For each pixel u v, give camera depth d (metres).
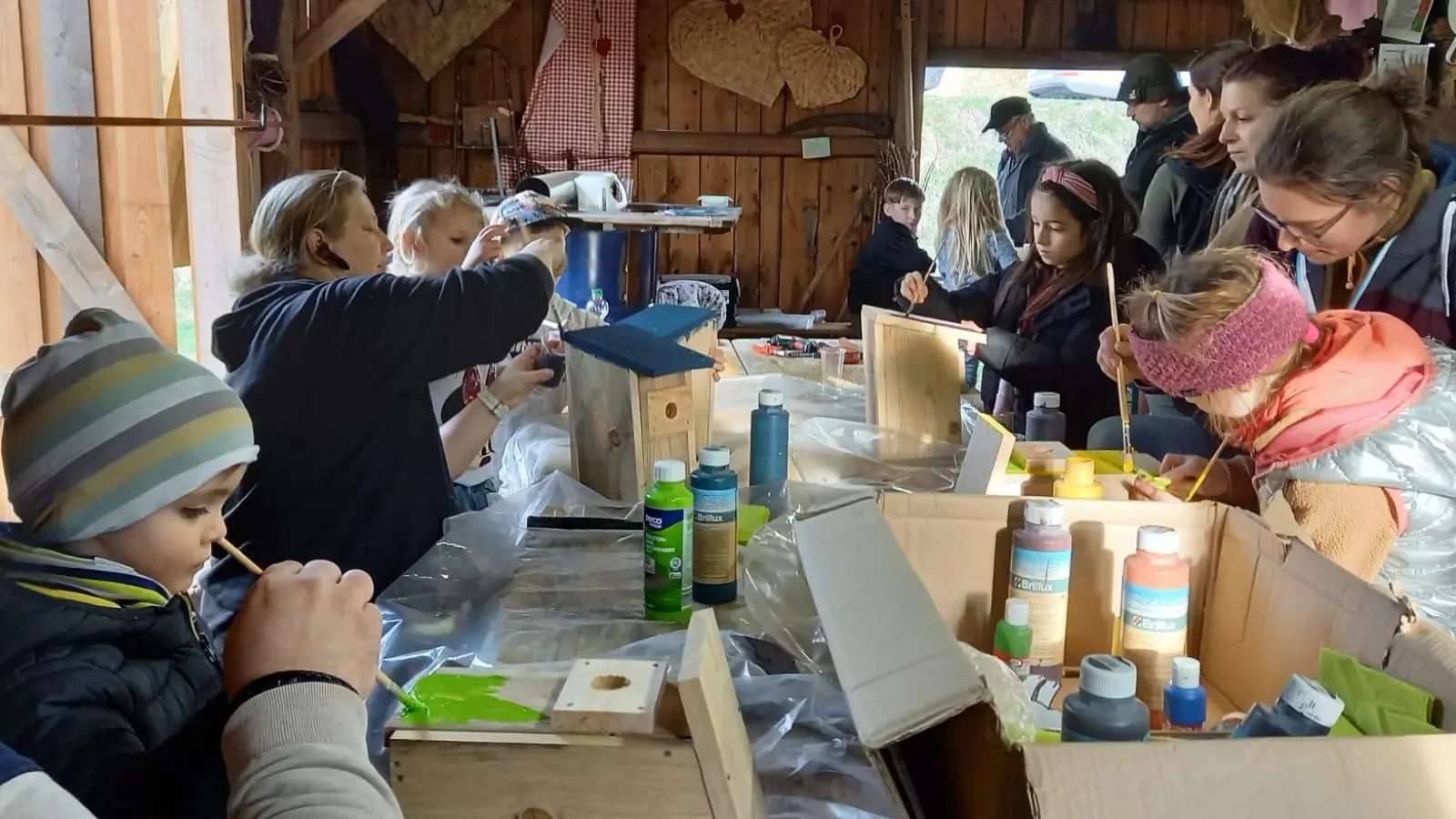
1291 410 1.47
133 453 0.99
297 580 0.91
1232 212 2.64
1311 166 1.63
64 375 1.01
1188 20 5.67
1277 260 1.97
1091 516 1.40
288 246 1.95
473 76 5.57
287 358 1.77
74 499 0.98
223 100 3.11
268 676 0.83
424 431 1.88
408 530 1.86
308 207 1.93
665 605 1.37
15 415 1.01
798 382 2.76
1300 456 1.46
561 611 1.42
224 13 3.08
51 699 0.90
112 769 0.87
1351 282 1.94
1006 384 2.78
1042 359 2.61
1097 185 2.58
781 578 1.45
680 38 5.61
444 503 1.92
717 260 5.86
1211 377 1.50
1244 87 2.46
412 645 1.36
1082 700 0.96
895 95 5.71
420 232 2.38
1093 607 1.42
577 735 0.87
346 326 1.75
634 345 1.87
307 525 1.82
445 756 0.86
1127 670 0.95
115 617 0.97
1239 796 0.70
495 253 2.21
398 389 1.80
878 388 2.28
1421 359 1.47
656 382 1.81
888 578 1.02
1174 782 0.70
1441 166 1.84
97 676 0.93
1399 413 1.43
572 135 5.62
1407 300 1.81
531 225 2.30
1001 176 5.04
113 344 1.03
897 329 2.26
